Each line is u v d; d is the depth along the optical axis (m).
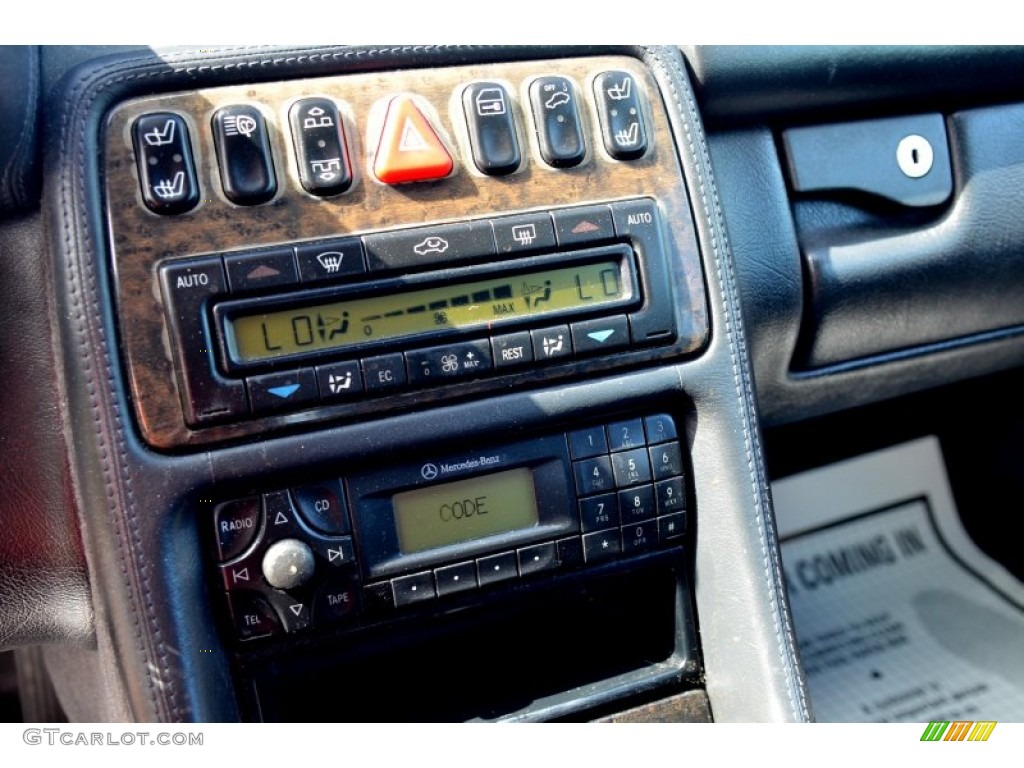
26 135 0.65
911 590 1.34
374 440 0.69
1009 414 1.33
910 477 1.46
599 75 0.76
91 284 0.64
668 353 0.76
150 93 0.66
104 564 0.65
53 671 1.04
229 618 0.68
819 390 1.01
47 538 0.71
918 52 0.90
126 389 0.65
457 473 0.72
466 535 0.72
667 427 0.77
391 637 0.72
